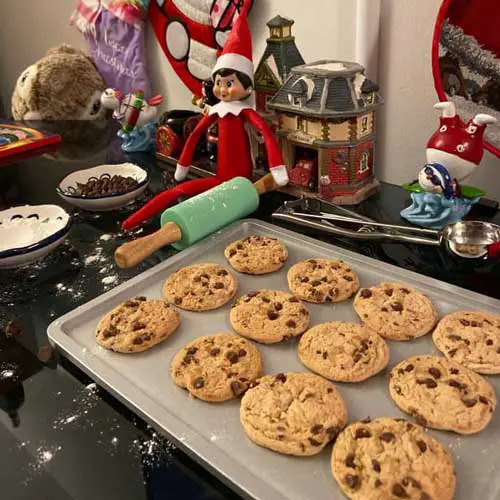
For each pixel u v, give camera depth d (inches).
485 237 31.4
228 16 46.3
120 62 58.0
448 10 33.2
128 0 52.7
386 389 24.0
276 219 37.0
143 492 19.9
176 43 51.6
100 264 33.5
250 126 39.7
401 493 18.9
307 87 35.4
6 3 74.8
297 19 42.9
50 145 54.0
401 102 39.7
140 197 41.4
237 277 31.8
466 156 32.3
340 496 19.4
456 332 25.9
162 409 22.7
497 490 19.3
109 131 57.4
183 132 46.3
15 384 24.9
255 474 20.4
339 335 26.2
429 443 20.7
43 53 73.0
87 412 23.3
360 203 38.1
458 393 22.6
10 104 83.0
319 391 23.2
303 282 30.1
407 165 41.3
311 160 38.2
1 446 21.7
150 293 30.6
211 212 34.3
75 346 26.1
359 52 38.9
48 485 20.1
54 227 35.2
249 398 23.1
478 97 33.9
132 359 26.0
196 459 21.0
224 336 26.7
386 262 31.9
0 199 42.6
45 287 31.5
